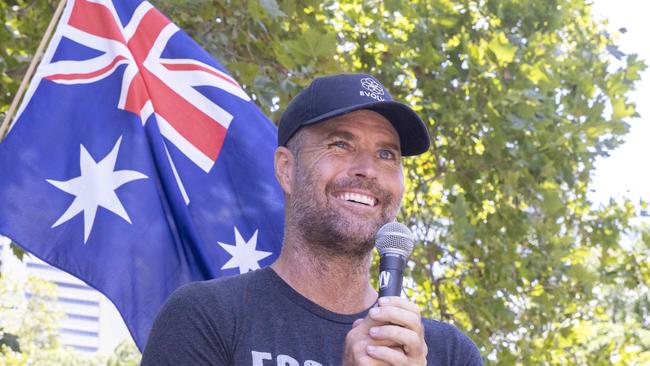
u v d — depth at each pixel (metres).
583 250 12.42
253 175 5.32
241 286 3.44
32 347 29.91
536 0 11.60
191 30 8.86
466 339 3.63
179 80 5.36
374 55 10.70
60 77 5.07
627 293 15.73
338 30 10.68
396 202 3.62
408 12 10.58
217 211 5.21
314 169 3.57
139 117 5.10
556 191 11.50
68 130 4.96
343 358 3.02
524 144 11.03
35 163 4.83
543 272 11.57
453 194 11.56
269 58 9.25
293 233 3.56
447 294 11.52
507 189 11.01
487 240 11.30
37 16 9.47
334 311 3.51
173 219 4.99
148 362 3.29
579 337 11.90
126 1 5.38
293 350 3.33
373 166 3.58
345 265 3.50
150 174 5.02
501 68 10.77
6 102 8.90
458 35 11.18
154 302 4.83
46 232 4.74
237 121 5.38
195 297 3.36
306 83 8.31
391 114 3.66
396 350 2.99
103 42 5.22
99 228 4.84
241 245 5.18
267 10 7.88
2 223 4.69
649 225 12.59
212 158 5.29
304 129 3.66
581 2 12.04
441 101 10.90
